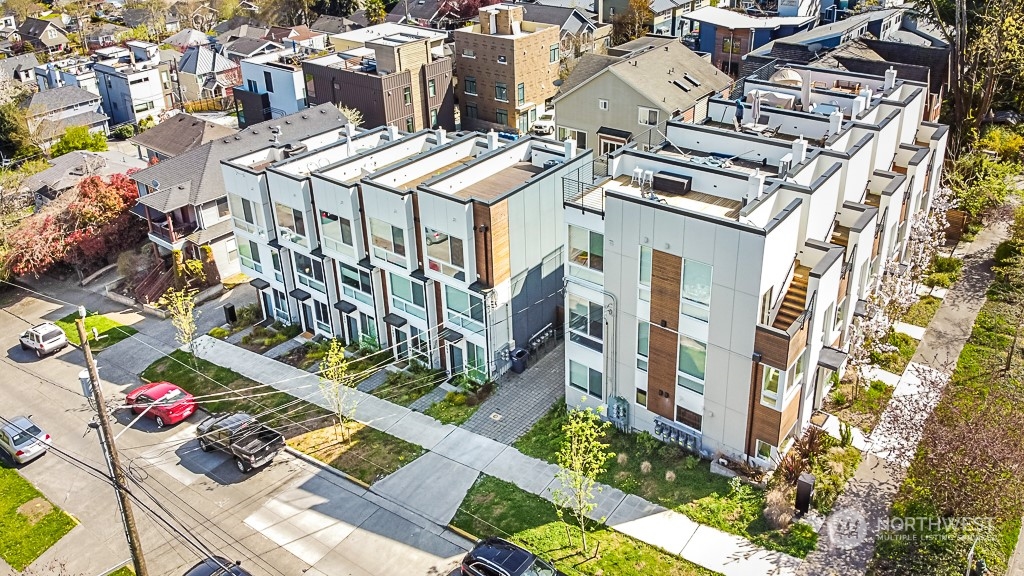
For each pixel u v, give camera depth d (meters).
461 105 62.91
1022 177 41.72
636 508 22.83
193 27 125.06
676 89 41.34
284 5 112.19
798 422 23.72
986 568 19.52
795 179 24.25
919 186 31.03
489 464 25.55
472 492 24.41
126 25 123.62
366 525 23.66
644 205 22.02
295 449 27.44
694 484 23.38
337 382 27.28
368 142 35.97
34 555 23.95
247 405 30.33
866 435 24.70
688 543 21.41
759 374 21.88
